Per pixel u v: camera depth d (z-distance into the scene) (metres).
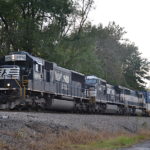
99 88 40.31
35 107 26.97
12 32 38.66
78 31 45.12
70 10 40.66
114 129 27.73
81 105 36.12
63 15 40.22
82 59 47.19
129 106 52.28
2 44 39.81
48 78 28.91
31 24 38.72
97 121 27.41
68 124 20.91
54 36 40.31
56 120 20.66
